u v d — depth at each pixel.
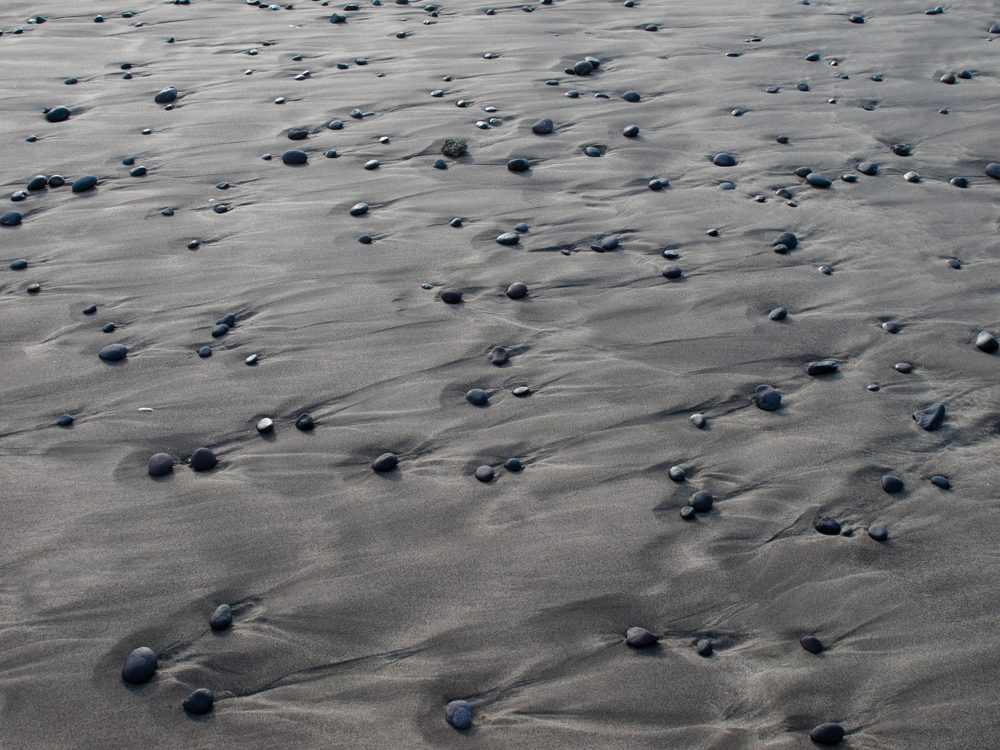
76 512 2.62
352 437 2.93
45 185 4.64
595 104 5.73
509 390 3.16
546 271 3.90
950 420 3.04
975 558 2.48
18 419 3.01
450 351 3.36
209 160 4.94
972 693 2.10
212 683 2.12
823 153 5.14
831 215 4.45
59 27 7.30
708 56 6.68
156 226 4.25
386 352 3.35
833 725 2.00
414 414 3.03
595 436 2.94
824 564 2.46
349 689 2.11
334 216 4.35
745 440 2.94
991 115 5.68
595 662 2.18
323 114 5.53
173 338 3.44
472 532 2.56
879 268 3.97
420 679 2.14
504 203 4.48
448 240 4.14
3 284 3.80
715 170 4.89
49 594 2.34
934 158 5.13
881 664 2.18
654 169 4.89
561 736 2.00
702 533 2.56
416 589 2.37
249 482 2.74
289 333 3.46
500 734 2.00
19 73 6.25
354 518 2.61
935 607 2.33
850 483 2.76
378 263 3.94
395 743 1.98
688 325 3.54
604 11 7.78
